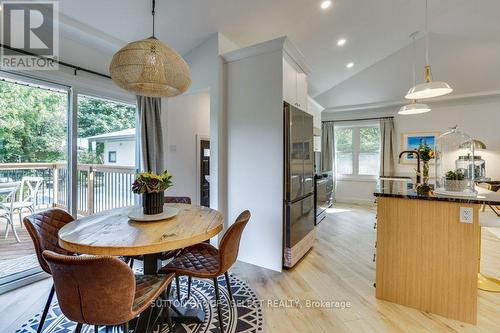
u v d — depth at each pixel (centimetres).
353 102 608
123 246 131
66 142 269
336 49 414
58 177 276
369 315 192
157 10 247
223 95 304
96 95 287
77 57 261
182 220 179
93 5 224
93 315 117
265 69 274
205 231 155
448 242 187
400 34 410
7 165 244
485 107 530
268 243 275
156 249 136
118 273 113
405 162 598
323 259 297
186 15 262
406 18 367
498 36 390
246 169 290
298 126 289
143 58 163
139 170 319
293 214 276
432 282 193
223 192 306
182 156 379
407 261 201
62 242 141
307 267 277
